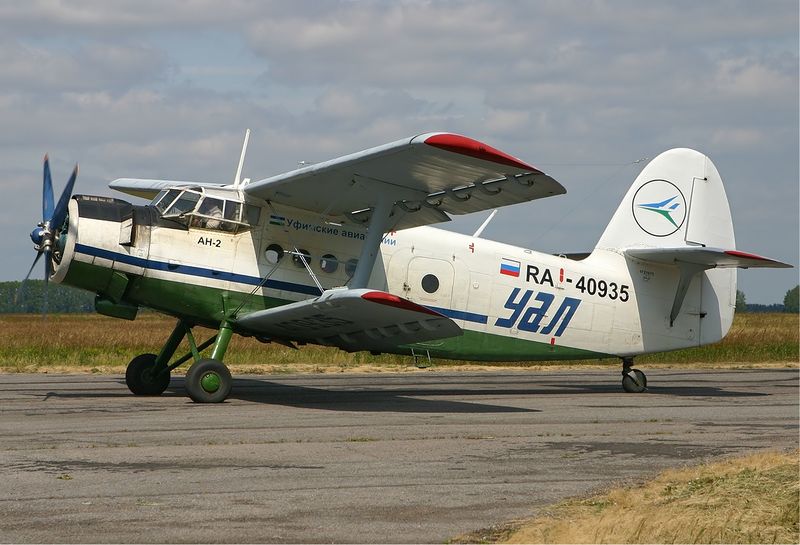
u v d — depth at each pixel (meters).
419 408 20.61
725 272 27.14
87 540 9.03
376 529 9.60
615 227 26.19
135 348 39.38
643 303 26.14
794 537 9.20
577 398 23.97
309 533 9.42
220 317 21.34
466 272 23.75
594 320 25.45
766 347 43.44
